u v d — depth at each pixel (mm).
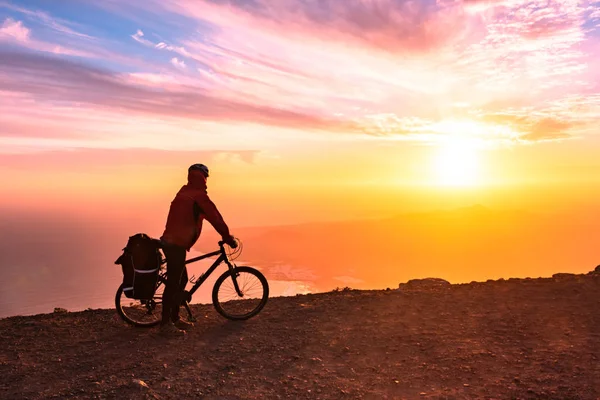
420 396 4246
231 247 6641
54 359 5430
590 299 6988
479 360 4977
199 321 6832
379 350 5441
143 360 5336
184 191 6480
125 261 6266
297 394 4367
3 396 4484
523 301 7117
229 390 4488
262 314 7121
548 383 4316
